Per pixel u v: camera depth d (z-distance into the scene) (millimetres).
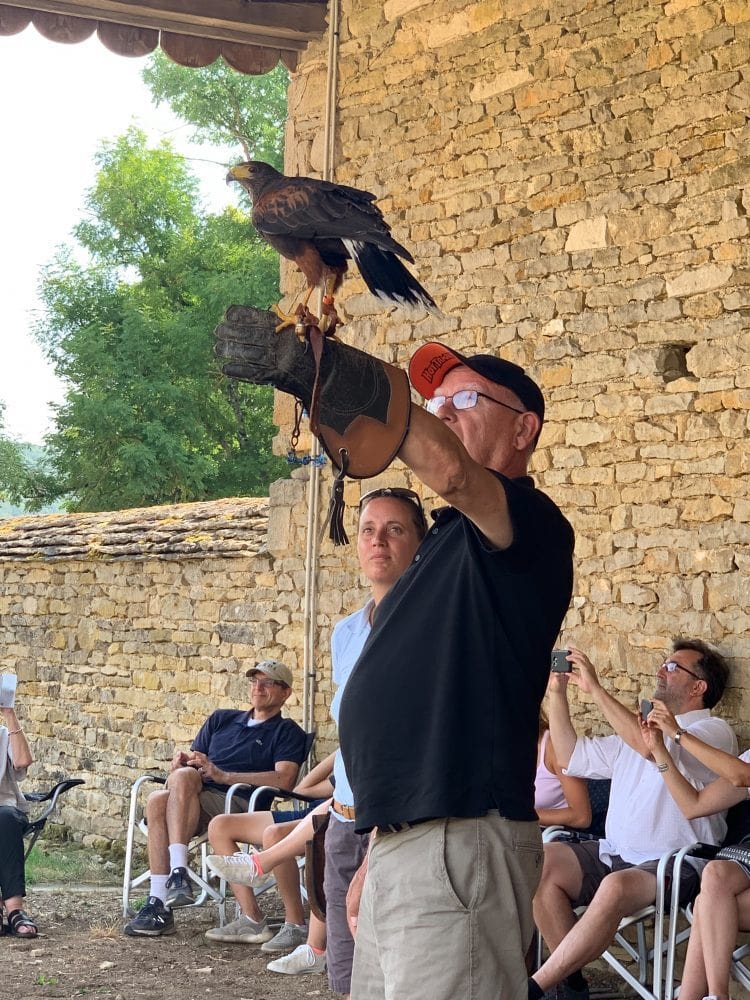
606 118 6410
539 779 5605
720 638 5617
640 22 6289
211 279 22516
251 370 1981
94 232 24359
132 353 22078
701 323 5891
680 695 5191
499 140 6965
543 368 6582
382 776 2248
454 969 2164
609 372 6250
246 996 5129
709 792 4641
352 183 7844
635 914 4609
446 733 2199
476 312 6992
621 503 6125
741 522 5613
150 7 7922
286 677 7086
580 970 4965
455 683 2215
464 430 2539
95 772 9492
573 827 5352
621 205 6305
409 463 2049
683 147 6059
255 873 5812
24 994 5039
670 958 4496
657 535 5949
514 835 2221
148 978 5391
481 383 2549
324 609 7816
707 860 4711
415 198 7441
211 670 8641
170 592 9008
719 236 5859
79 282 23688
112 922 6578
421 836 2215
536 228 6719
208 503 9836
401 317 7445
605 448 6234
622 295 6250
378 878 2271
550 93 6703
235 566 8516
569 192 6566
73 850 9359
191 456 21672
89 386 21922
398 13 7648
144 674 9164
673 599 5844
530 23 6840
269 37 8289
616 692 6047
